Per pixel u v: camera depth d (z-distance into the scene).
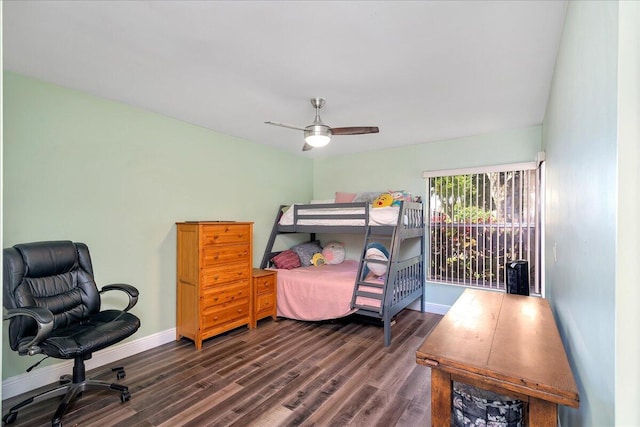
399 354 3.07
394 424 2.02
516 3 1.57
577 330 1.33
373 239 4.96
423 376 2.64
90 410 2.15
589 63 1.07
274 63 2.22
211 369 2.74
